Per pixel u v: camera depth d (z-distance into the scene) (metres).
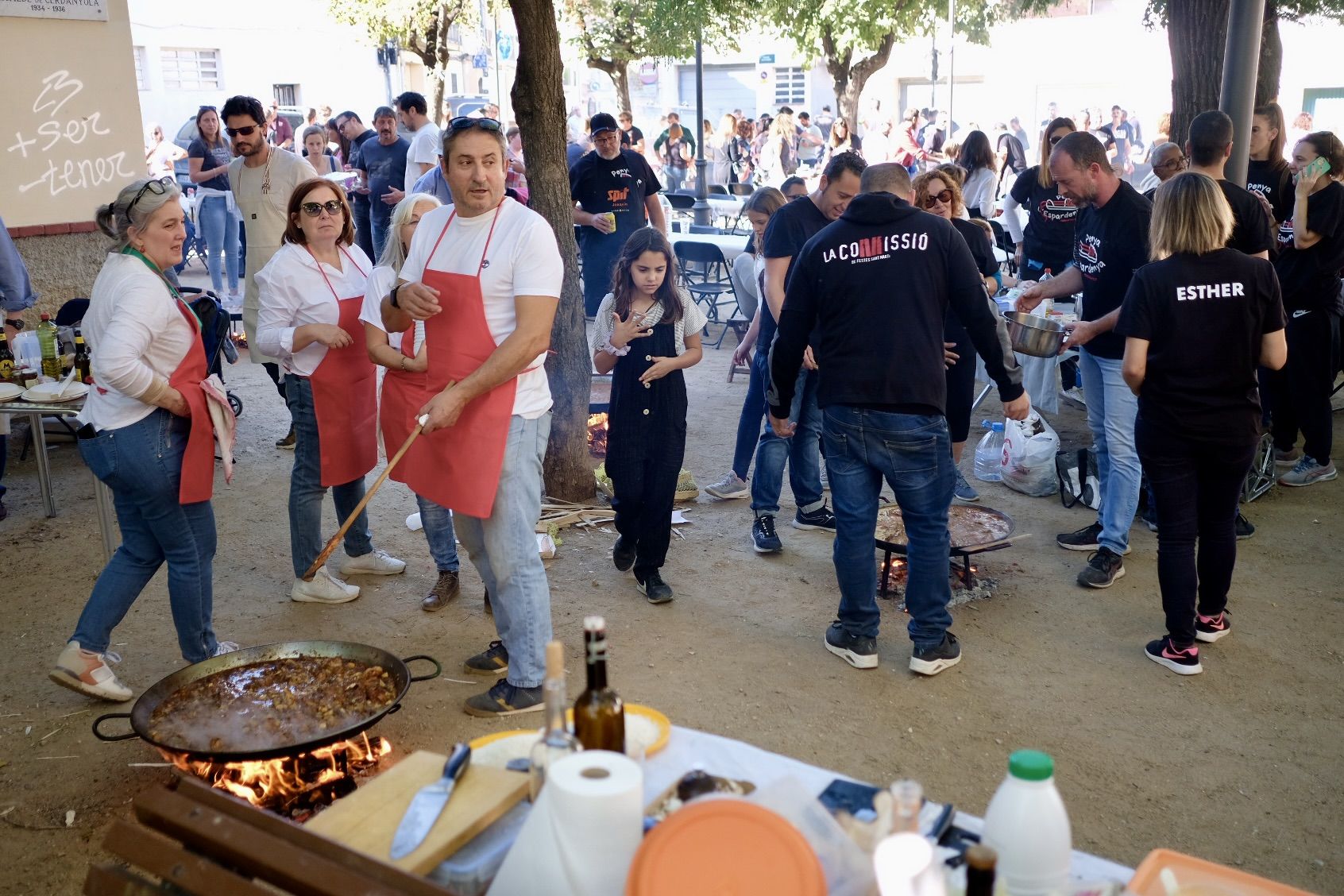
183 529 3.74
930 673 4.09
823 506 5.68
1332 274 5.90
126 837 1.84
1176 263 3.82
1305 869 3.03
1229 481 4.08
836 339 3.95
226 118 6.41
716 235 11.04
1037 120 29.58
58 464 6.84
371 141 10.16
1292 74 25.28
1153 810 3.29
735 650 4.33
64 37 7.33
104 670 3.81
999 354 3.91
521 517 3.67
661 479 4.61
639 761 1.97
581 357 5.74
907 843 1.49
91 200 7.64
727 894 1.47
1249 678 4.09
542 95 5.39
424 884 1.62
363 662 3.27
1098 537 5.26
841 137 14.95
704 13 17.69
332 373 4.48
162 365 3.55
